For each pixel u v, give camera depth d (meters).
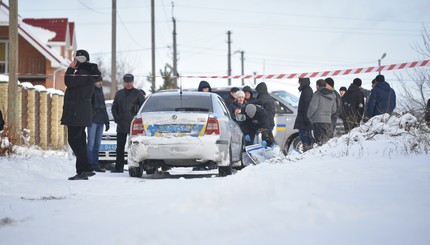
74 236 7.66
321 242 6.53
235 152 21.55
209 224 7.64
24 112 36.88
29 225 8.62
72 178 17.84
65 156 28.02
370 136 20.27
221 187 9.94
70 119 17.97
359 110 26.38
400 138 19.41
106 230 7.88
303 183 10.59
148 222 8.13
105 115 22.94
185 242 6.75
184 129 19.39
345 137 20.62
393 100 25.84
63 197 12.45
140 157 19.45
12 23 31.09
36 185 15.39
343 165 14.46
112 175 20.83
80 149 18.12
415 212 8.07
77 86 18.08
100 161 25.59
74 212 9.84
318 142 23.38
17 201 11.87
